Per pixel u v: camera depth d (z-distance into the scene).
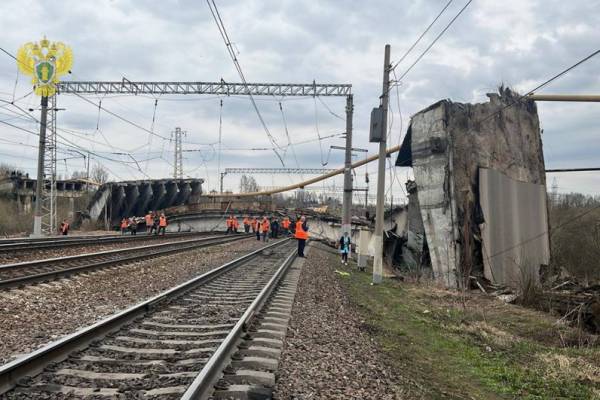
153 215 51.44
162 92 33.56
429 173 24.17
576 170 21.55
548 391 7.59
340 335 9.22
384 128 19.86
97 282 13.20
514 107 26.16
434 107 23.98
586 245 29.69
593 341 11.56
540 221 25.59
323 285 16.23
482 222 22.72
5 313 8.77
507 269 22.83
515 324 13.80
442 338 10.76
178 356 6.56
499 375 8.16
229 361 6.39
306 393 5.75
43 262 15.22
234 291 13.12
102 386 5.31
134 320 8.63
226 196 76.88
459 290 20.31
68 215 59.91
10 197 62.38
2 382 5.04
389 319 12.15
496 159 24.47
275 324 9.11
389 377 6.91
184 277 15.77
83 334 6.79
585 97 17.73
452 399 6.58
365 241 26.02
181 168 69.75
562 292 17.08
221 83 32.97
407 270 29.25
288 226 53.53
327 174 63.50
